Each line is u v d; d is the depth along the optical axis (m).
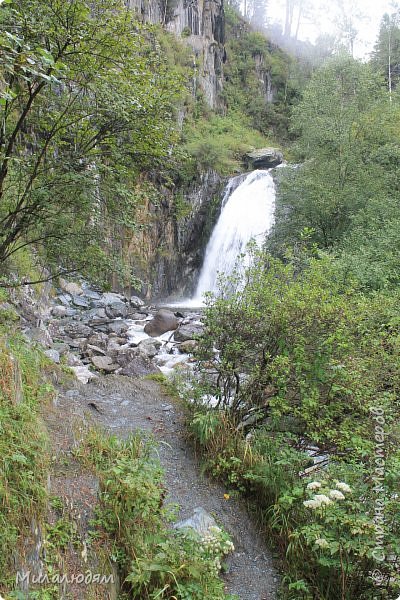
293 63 44.47
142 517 3.23
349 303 5.37
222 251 22.50
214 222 23.58
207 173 24.41
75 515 3.05
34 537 2.60
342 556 3.20
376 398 4.65
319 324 4.78
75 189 5.59
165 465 4.62
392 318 5.41
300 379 4.75
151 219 21.06
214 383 5.57
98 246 6.03
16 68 3.85
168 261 22.31
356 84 15.43
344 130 14.21
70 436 4.23
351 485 3.47
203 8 35.97
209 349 5.38
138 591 2.81
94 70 5.22
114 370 8.54
